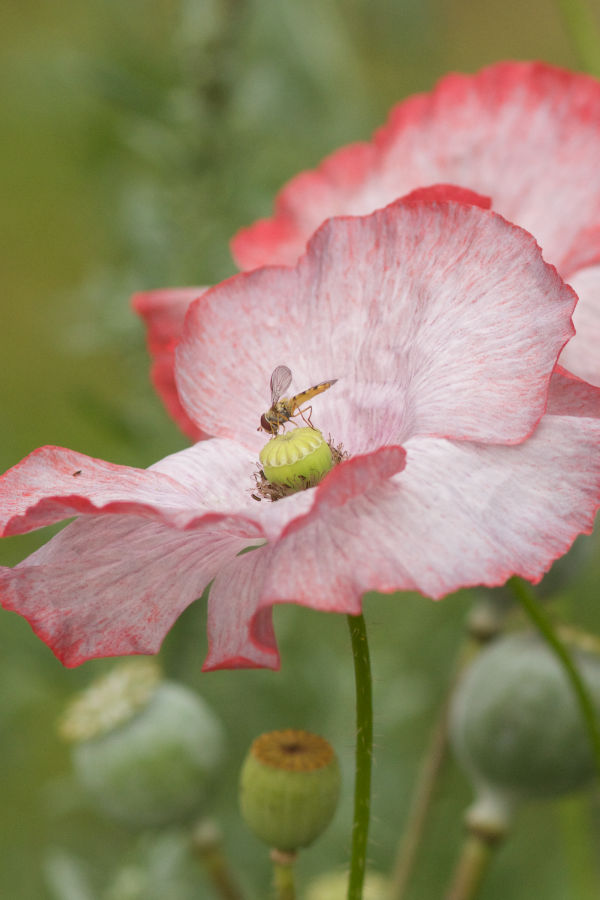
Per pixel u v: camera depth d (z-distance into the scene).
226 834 0.57
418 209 0.36
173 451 0.53
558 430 0.35
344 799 0.51
